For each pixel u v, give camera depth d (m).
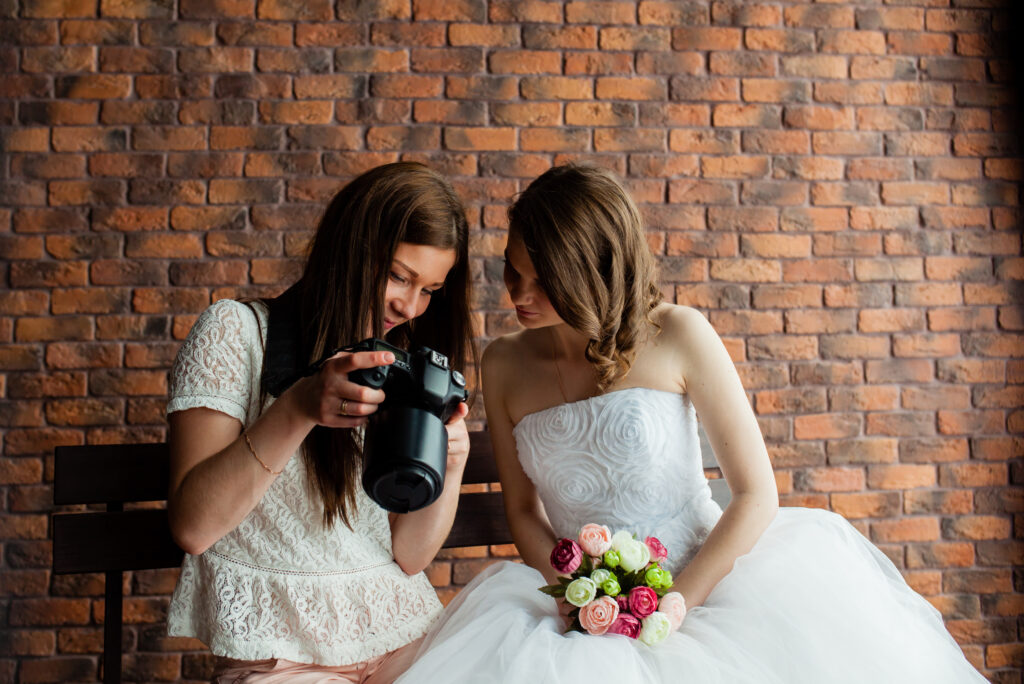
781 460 2.30
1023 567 2.33
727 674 1.06
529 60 2.29
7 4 2.18
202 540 1.02
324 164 2.23
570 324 1.30
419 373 0.93
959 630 2.31
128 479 1.55
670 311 1.46
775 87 2.35
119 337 2.17
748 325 2.31
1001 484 2.34
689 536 1.38
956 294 2.37
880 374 2.34
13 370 2.13
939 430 2.34
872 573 1.32
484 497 1.75
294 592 1.14
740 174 2.33
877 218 2.36
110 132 2.18
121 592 1.52
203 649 2.16
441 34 2.27
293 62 2.23
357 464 1.21
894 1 2.40
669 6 2.33
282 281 2.21
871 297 2.35
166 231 2.19
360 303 1.16
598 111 2.30
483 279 2.26
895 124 2.38
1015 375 2.37
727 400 1.38
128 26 2.20
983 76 2.42
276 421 0.96
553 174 1.38
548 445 1.41
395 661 1.21
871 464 2.32
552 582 1.38
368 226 1.16
